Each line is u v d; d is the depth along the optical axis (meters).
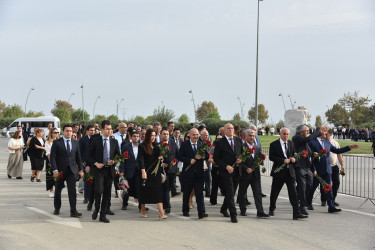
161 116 71.94
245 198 9.55
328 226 8.14
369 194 12.38
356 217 9.02
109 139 8.42
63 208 9.77
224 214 9.05
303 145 9.38
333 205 9.52
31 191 12.34
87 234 7.40
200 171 8.80
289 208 10.05
